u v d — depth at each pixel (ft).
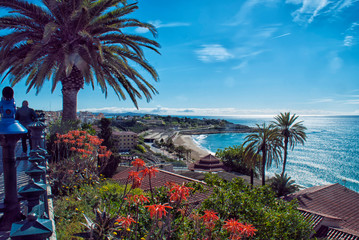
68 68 30.58
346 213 65.41
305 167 243.40
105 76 42.91
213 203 22.52
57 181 21.80
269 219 23.11
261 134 86.89
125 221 9.86
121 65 35.68
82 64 31.86
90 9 32.30
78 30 33.65
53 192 21.22
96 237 9.98
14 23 32.58
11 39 30.27
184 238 12.82
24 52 34.47
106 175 45.37
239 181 27.71
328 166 247.91
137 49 41.34
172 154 359.66
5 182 9.30
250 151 90.22
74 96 38.09
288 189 86.07
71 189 22.65
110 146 47.62
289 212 27.53
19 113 24.56
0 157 26.50
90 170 28.73
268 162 89.35
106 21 34.86
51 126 35.86
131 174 10.57
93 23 34.32
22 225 4.68
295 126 100.63
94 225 10.40
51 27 29.19
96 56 32.94
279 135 85.97
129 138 329.72
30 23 32.96
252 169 96.27
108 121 49.11
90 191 22.93
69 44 34.47
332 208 67.26
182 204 12.40
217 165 174.29
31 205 6.73
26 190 6.53
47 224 4.95
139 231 13.07
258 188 29.17
